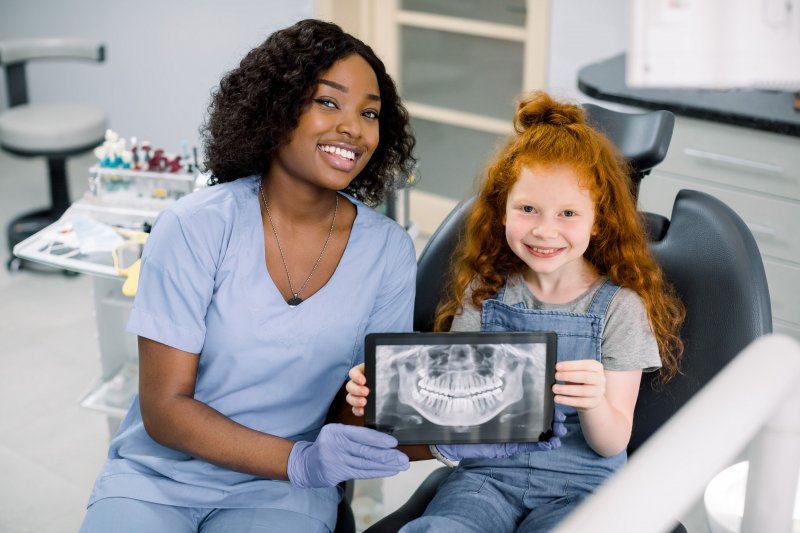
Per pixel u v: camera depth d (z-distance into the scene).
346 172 1.49
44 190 4.14
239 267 1.49
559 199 1.42
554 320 1.50
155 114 4.20
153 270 1.47
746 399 0.57
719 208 1.56
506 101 3.50
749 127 2.42
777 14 0.62
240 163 1.56
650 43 0.64
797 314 2.56
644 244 1.52
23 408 2.70
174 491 1.47
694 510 1.91
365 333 1.59
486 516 1.43
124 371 2.36
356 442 1.36
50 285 3.39
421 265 1.69
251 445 1.42
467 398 1.34
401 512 1.51
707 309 1.49
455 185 3.72
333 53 1.45
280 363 1.50
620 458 1.49
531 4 3.30
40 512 2.30
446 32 3.54
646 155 1.62
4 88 4.63
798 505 1.00
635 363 1.45
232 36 3.85
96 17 4.16
